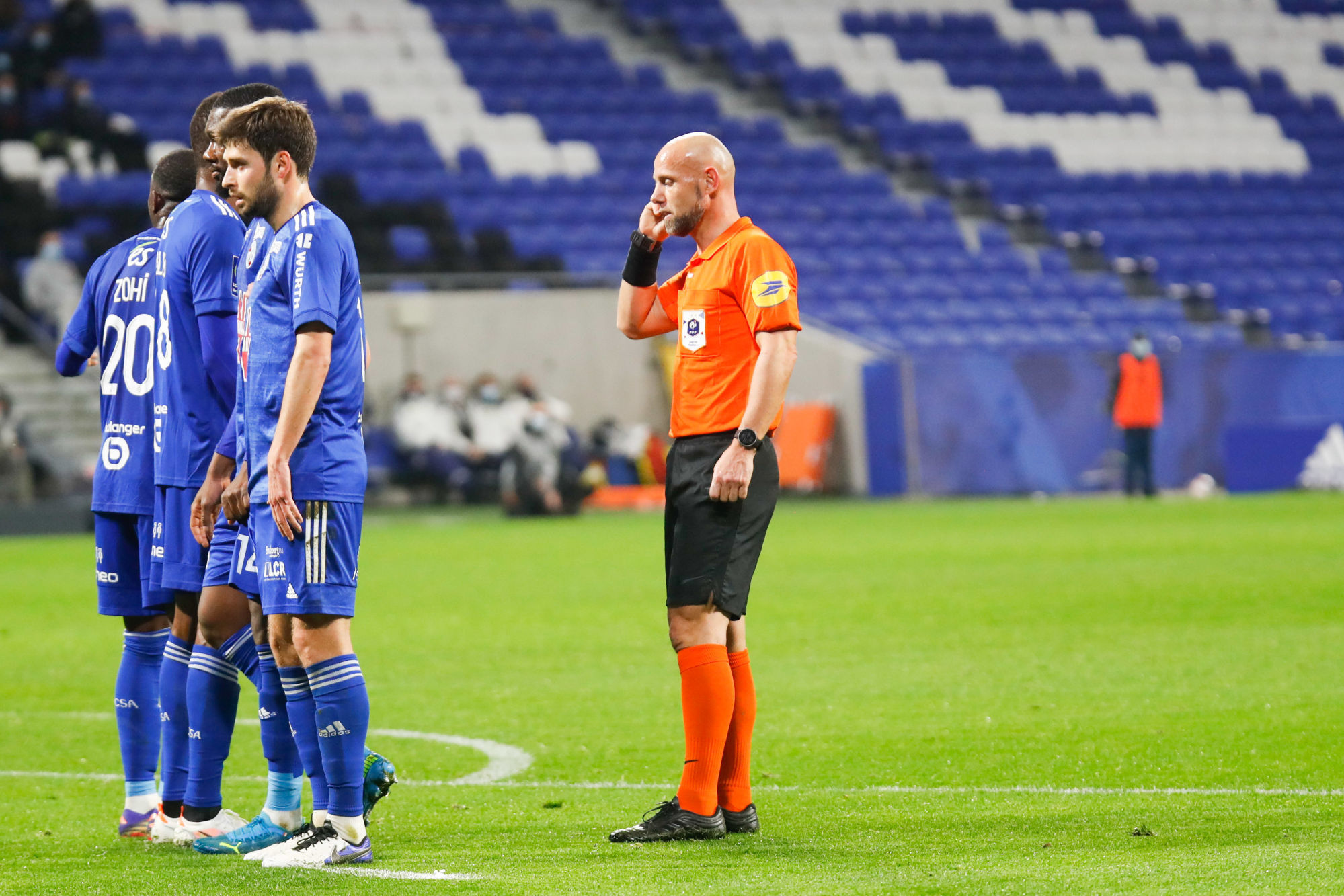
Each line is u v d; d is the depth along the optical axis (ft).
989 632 105.09
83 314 59.41
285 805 51.72
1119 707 75.77
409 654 99.71
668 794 59.06
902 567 151.23
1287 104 412.57
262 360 48.93
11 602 135.85
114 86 329.11
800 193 353.72
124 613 56.90
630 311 56.24
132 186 300.40
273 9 358.84
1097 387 272.31
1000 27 412.36
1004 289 336.90
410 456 263.08
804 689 83.56
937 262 340.39
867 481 272.72
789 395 289.12
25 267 270.67
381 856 48.32
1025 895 40.32
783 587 135.44
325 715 47.70
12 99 307.78
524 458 242.78
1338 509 221.05
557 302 285.02
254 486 48.93
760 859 46.60
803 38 393.09
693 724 50.49
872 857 46.52
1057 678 85.40
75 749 71.92
